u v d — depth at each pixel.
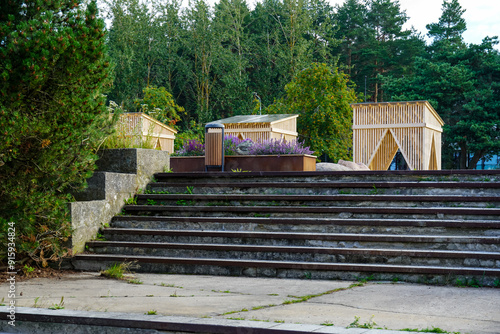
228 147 15.12
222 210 9.48
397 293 6.31
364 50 69.31
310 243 8.21
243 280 7.42
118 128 11.23
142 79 55.72
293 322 4.76
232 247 8.21
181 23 58.88
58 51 7.14
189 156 16.09
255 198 9.84
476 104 50.16
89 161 8.15
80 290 6.59
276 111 43.12
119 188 9.91
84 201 9.06
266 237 8.40
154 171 11.23
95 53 7.55
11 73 7.06
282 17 65.06
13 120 7.05
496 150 49.81
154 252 8.56
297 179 10.66
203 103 56.75
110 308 5.40
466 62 54.53
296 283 7.14
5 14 7.91
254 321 4.71
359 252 7.70
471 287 6.73
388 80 56.72
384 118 25.22
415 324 4.66
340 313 5.16
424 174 9.94
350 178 10.35
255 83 61.94
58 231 8.13
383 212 8.77
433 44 68.50
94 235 9.09
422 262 7.45
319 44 63.91
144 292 6.45
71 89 7.61
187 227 9.20
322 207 9.05
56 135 7.51
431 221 8.08
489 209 8.23
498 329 4.48
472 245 7.57
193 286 6.93
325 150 40.19
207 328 4.59
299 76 41.19
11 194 7.63
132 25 56.72
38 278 7.60
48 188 8.00
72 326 5.00
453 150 54.09
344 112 40.78
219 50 57.28
